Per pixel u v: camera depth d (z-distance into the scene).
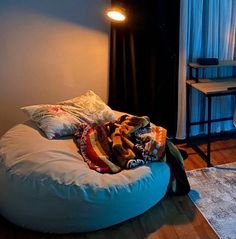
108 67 3.10
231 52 3.15
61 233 2.01
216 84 2.85
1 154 2.18
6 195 2.01
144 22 2.82
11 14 2.75
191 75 3.05
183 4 2.78
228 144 3.19
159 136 2.34
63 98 3.11
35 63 2.94
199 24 2.95
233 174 2.65
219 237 1.97
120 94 3.08
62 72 3.02
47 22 2.84
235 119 2.92
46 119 2.42
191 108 3.20
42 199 1.91
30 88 3.00
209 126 2.75
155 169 2.20
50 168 1.99
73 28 2.90
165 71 3.00
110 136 2.39
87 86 3.12
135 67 2.95
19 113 3.05
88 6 2.86
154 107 3.10
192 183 2.54
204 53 3.09
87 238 2.00
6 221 2.15
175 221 2.13
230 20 3.04
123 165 2.19
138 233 2.03
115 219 2.05
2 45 2.82
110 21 2.92
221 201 2.31
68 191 1.90
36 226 2.01
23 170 1.99
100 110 2.66
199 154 3.01
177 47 2.91
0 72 2.89
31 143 2.23
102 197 1.94
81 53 3.00
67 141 2.39
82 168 2.08
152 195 2.16
